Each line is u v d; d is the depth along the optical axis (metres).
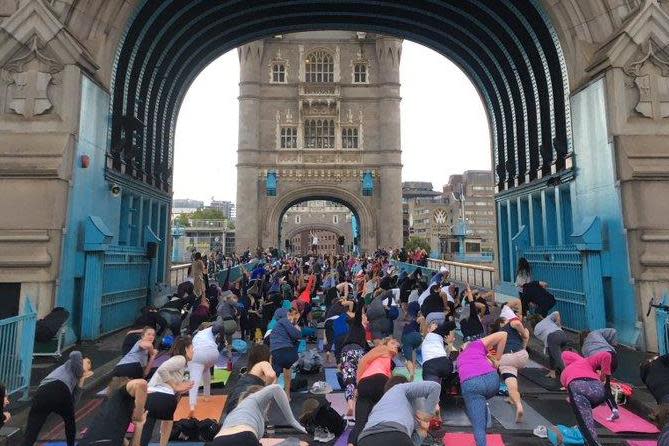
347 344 6.96
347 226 69.94
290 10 16.67
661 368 5.42
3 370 6.54
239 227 46.38
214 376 8.65
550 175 13.55
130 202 14.30
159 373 5.16
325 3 16.27
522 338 7.39
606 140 10.82
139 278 14.55
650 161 10.21
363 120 48.91
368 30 18.41
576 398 5.12
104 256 11.46
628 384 7.41
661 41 10.65
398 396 4.01
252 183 46.91
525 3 13.22
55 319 9.01
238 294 14.58
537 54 14.44
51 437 5.84
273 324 8.77
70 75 10.36
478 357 5.39
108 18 11.47
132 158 13.98
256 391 4.29
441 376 6.57
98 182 11.66
